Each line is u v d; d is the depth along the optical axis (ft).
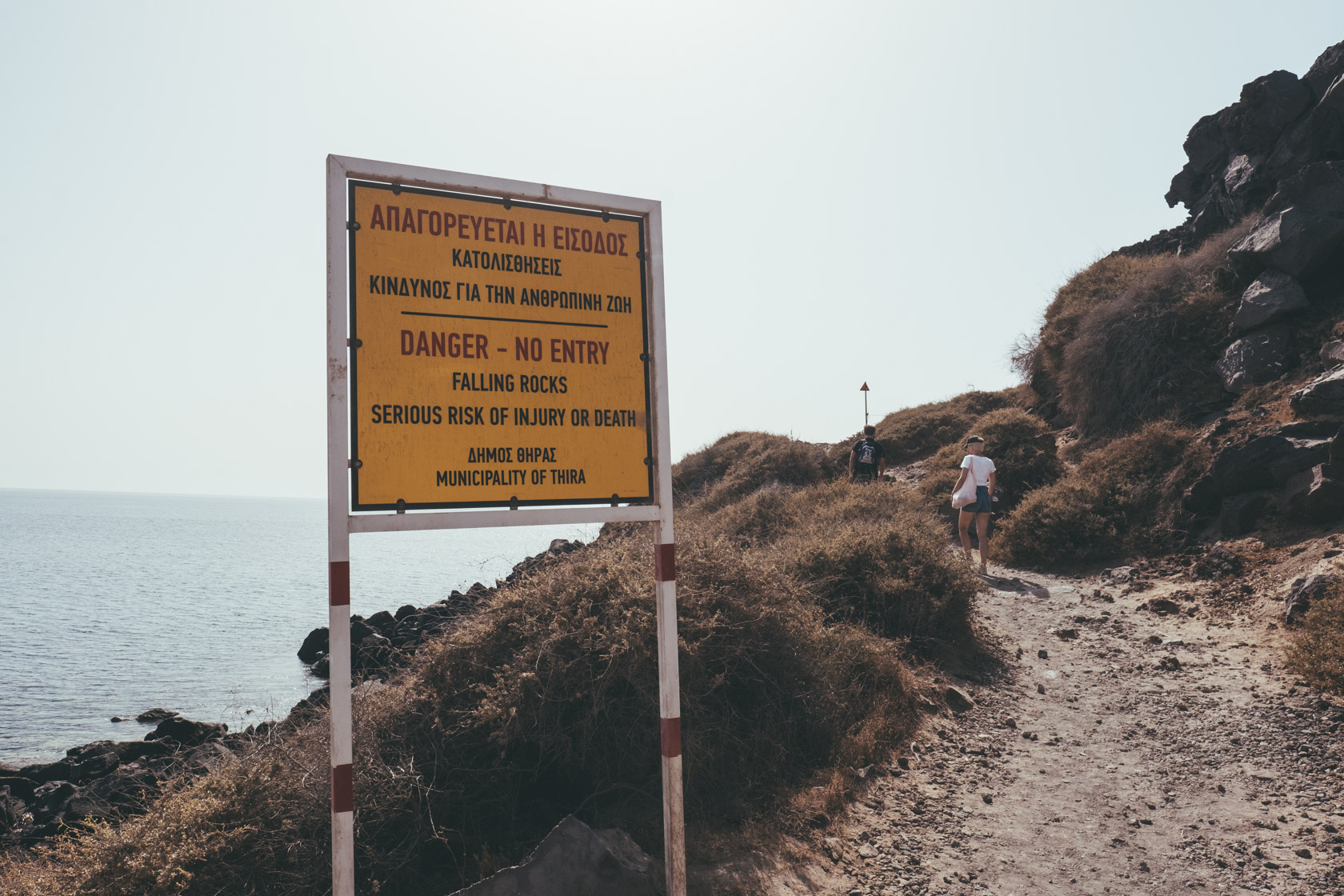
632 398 12.50
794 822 14.55
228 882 12.48
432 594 95.91
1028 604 31.42
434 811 14.25
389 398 10.65
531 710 15.30
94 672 62.39
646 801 14.90
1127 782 17.04
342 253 10.39
